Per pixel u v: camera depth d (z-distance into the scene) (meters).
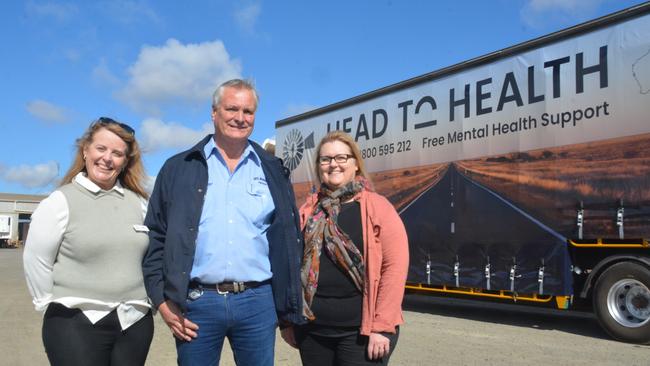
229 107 2.97
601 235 6.86
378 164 10.18
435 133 9.15
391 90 10.01
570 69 7.34
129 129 3.07
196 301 2.88
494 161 8.21
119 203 3.02
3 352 6.34
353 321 3.00
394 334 3.01
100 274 2.86
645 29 6.59
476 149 8.48
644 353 6.26
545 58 7.64
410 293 9.60
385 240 3.04
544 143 7.57
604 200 6.86
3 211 55.56
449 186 8.86
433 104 9.23
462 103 8.75
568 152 7.28
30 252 2.77
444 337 7.34
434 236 9.02
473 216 8.44
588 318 9.20
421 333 7.65
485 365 5.73
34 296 2.80
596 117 7.00
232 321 2.92
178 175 2.95
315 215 3.20
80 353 2.79
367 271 3.01
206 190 2.95
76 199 2.88
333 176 3.23
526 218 7.71
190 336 2.89
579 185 7.13
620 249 7.02
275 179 3.12
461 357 6.11
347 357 3.03
